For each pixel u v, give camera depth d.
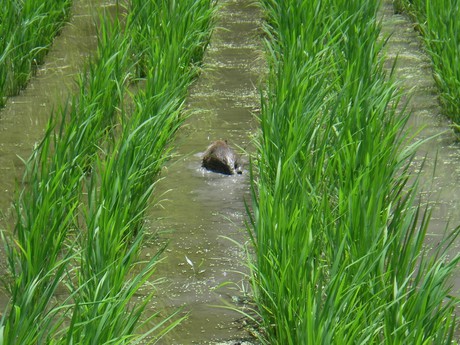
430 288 5.81
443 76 10.88
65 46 13.25
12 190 9.12
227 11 14.83
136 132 8.62
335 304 5.69
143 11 12.22
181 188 9.20
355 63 10.02
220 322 6.93
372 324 5.66
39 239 6.75
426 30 12.52
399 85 11.61
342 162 8.25
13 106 11.28
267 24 13.51
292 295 6.24
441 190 9.00
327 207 7.03
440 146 9.98
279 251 6.66
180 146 10.12
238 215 8.64
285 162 7.48
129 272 7.59
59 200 7.52
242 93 11.61
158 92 9.79
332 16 11.68
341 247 6.18
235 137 10.38
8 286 7.35
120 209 7.41
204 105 11.25
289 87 9.45
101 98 9.88
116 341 5.68
